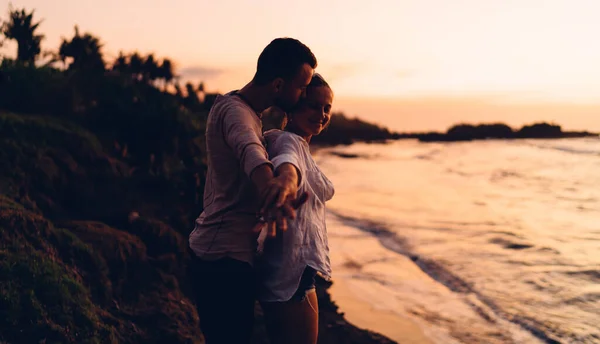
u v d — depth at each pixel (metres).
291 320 2.18
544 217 13.92
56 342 3.81
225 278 2.13
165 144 11.77
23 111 11.74
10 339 3.71
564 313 6.46
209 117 2.19
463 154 41.62
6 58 13.01
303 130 2.37
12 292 4.01
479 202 16.83
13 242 4.67
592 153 38.69
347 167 30.53
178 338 4.68
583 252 9.55
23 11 17.91
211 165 2.17
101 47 19.78
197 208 9.80
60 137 9.64
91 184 9.05
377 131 69.31
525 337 5.78
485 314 6.56
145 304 5.25
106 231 6.03
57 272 4.48
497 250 9.86
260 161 1.79
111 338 4.16
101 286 5.02
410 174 26.45
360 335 5.95
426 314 6.62
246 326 2.21
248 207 2.13
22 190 7.87
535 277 8.02
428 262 9.03
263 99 2.18
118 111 11.88
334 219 13.43
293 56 2.15
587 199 17.75
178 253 6.86
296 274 2.14
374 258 9.41
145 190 9.96
